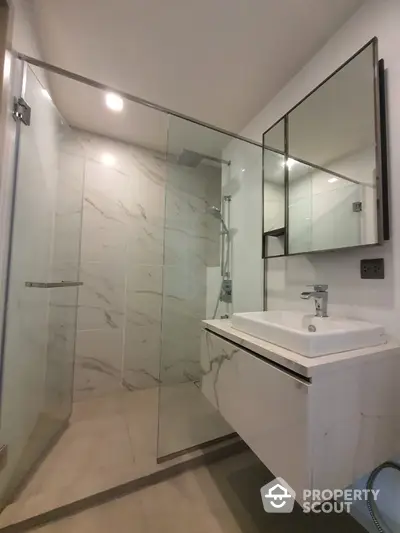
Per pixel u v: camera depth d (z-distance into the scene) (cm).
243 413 108
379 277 112
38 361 156
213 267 242
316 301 133
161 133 224
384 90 112
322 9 122
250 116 202
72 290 203
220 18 125
